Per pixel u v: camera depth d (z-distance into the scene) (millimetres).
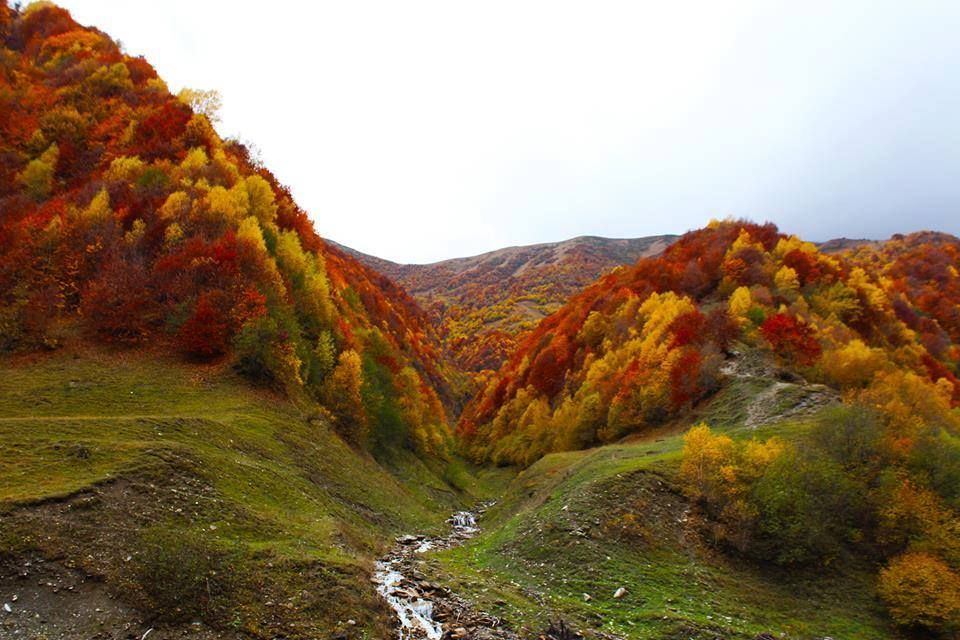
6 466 17188
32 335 35719
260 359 38750
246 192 53406
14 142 55906
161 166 54219
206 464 21984
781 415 40781
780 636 19047
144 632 12320
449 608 17281
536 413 79875
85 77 68438
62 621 12016
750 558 24625
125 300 40812
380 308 105312
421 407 69438
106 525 15352
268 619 13797
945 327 90188
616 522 25812
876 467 27734
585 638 16500
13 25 81438
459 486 61719
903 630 20719
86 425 22328
